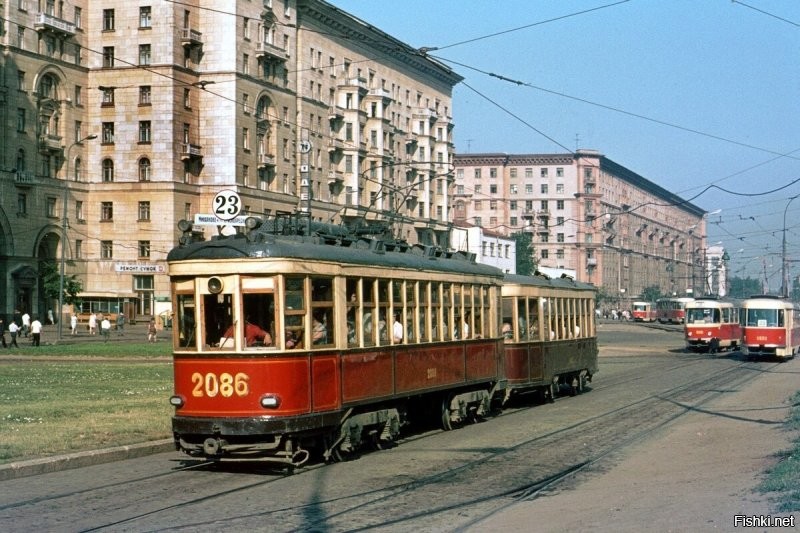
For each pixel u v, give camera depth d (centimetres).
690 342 4809
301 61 7425
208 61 6806
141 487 1103
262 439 1200
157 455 1380
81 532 859
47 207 6575
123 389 2203
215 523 902
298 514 946
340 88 7912
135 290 6838
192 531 866
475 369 1773
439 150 9300
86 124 6856
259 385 1189
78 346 4462
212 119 6825
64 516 934
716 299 4966
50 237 6688
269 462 1301
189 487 1104
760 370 3394
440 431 1684
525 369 2106
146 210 6762
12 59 6241
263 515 940
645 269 13938
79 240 6825
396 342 1468
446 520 921
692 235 15738
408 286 1521
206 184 6850
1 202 6191
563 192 12838
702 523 820
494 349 1880
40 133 6500
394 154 8544
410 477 1177
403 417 1516
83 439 1384
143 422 1577
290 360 1206
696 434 1564
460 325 1722
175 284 1242
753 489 980
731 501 923
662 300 10194
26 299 6481
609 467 1246
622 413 1962
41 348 4238
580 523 867
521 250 11388
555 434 1614
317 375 1252
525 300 2141
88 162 6875
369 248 1462
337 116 7812
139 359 3531
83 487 1100
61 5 6631
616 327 9006
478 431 1680
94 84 6831
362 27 8131
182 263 1233
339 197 7931
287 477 1180
